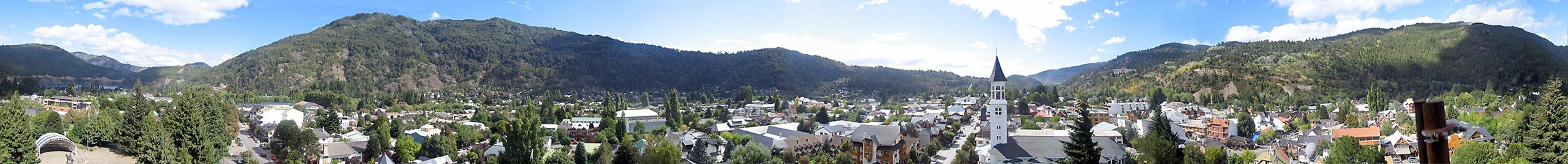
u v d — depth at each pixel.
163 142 114.19
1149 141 104.19
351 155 157.38
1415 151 136.50
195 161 119.50
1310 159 145.62
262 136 194.50
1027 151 124.38
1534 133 93.31
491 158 149.50
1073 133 108.19
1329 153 135.00
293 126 171.88
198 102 143.50
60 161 119.31
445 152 163.62
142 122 125.94
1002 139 126.56
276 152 160.50
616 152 151.62
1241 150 170.12
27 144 104.50
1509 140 124.25
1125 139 182.25
